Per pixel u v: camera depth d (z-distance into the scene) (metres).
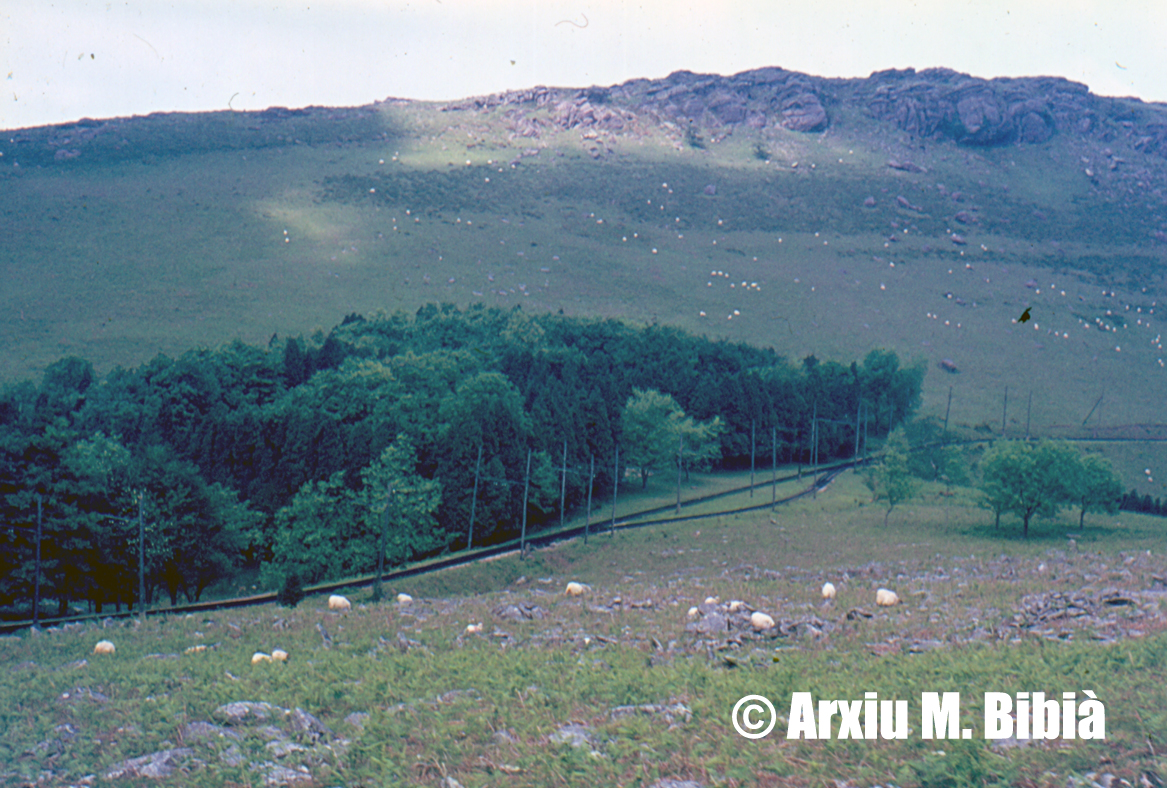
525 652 26.89
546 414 113.62
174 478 75.00
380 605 41.44
